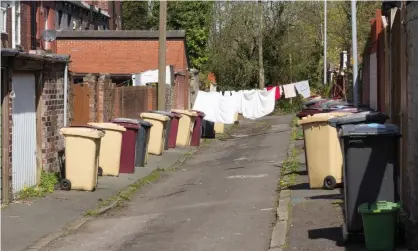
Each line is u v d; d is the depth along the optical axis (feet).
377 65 72.02
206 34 217.77
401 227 33.27
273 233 38.75
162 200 56.08
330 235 37.19
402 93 43.45
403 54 43.09
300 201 48.75
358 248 33.78
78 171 57.21
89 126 60.23
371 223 31.99
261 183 62.75
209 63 222.28
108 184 62.95
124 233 42.37
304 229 39.27
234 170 74.90
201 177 70.33
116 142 68.54
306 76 227.40
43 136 57.16
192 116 105.29
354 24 77.92
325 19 183.32
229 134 133.49
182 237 40.47
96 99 78.28
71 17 149.69
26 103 53.93
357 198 33.99
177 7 211.82
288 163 75.46
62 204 51.39
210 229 42.47
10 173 50.06
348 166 34.04
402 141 42.60
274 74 222.48
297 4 222.69
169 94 129.70
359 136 33.55
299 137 112.16
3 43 91.76
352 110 62.39
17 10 105.09
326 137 53.21
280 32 220.84
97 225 45.16
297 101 207.62
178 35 151.53
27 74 54.13
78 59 148.15
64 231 42.78
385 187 33.76
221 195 56.95
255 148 101.50
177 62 152.46
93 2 173.88
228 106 124.06
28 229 42.86
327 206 46.09
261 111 132.16
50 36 85.81
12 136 50.52
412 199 36.63
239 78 222.28
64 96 62.49
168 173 74.84
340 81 163.94
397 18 49.16
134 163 73.00
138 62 148.77
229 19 222.48
